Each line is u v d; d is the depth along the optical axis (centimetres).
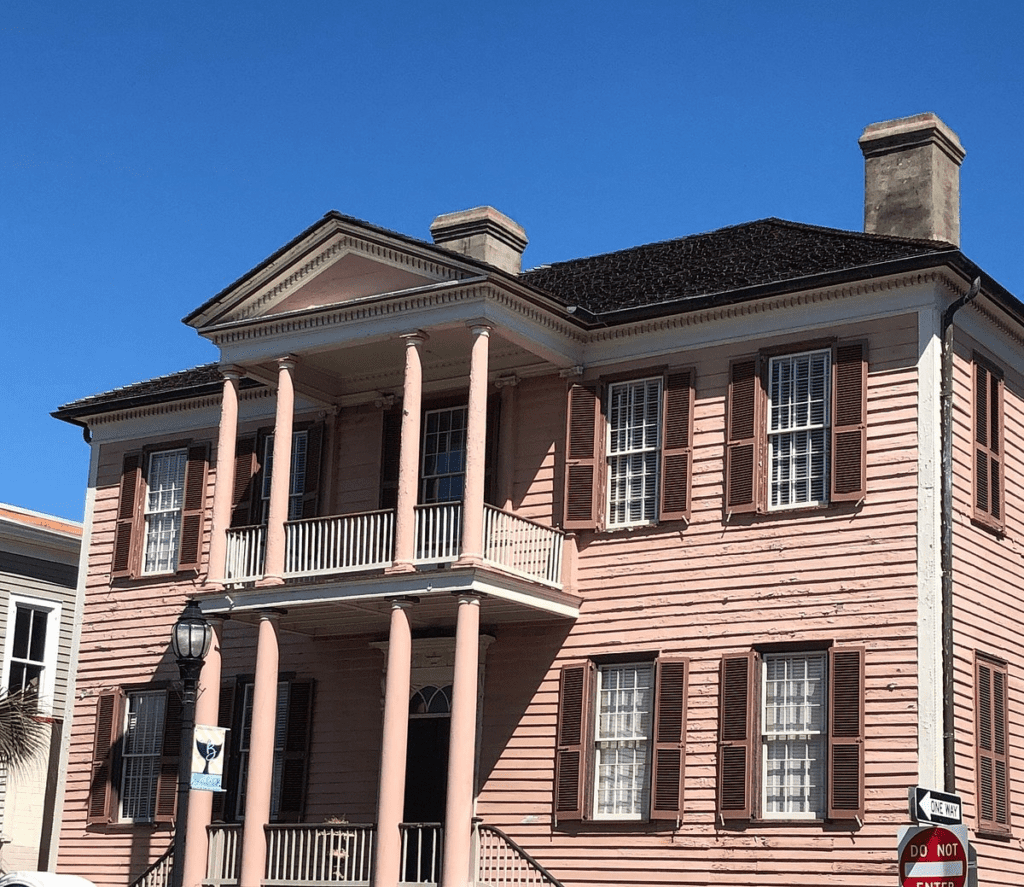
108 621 2970
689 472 2373
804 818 2155
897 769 2097
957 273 2214
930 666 2103
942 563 2128
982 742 2162
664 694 2311
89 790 2878
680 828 2250
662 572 2370
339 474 2736
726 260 2566
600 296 2602
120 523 2995
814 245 2466
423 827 2269
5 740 2666
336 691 2659
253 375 2636
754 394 2330
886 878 2069
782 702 2227
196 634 1956
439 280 2406
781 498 2295
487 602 2323
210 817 2473
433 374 2669
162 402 2975
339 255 2522
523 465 2544
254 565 2528
